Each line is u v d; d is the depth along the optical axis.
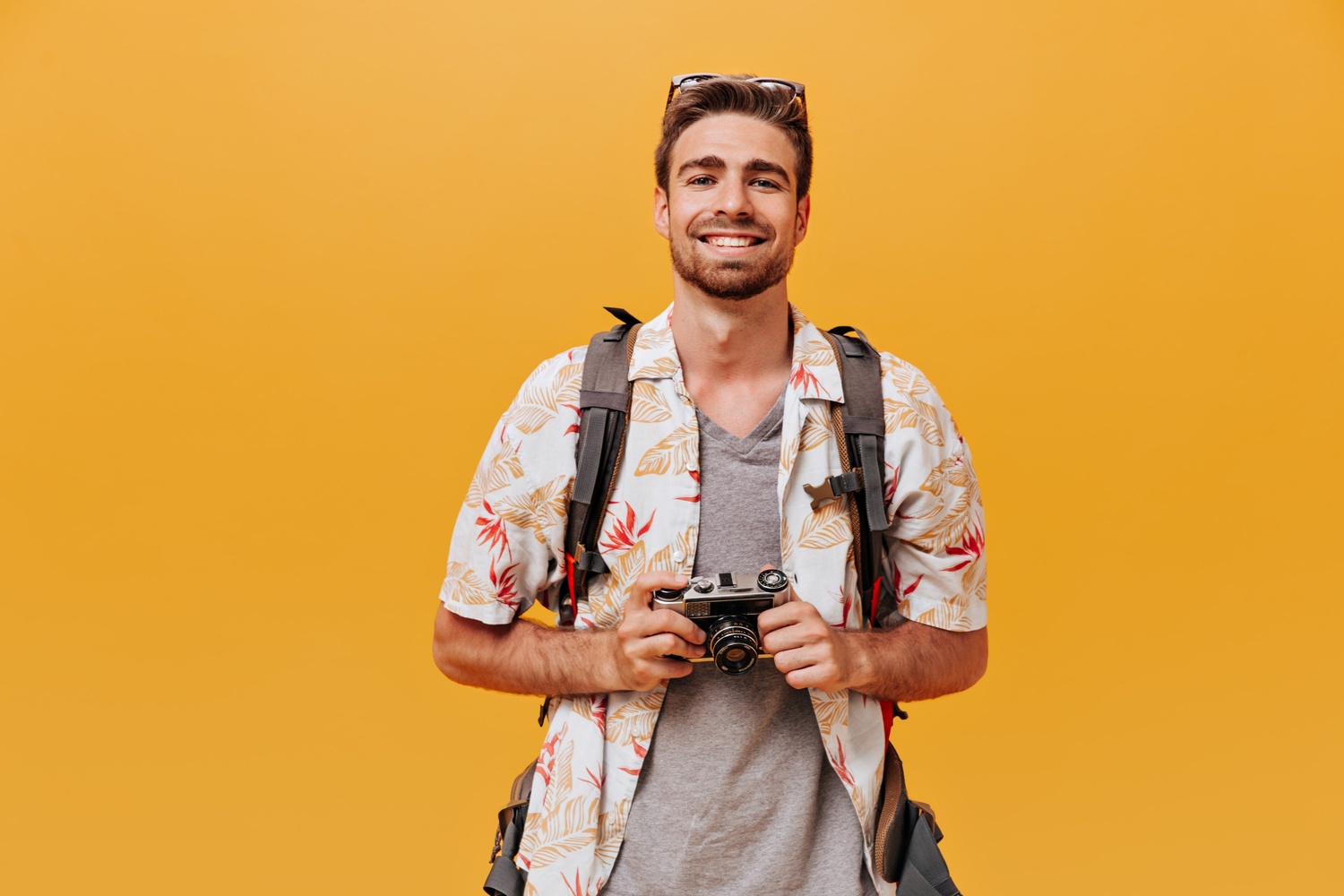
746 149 1.28
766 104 1.31
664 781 1.28
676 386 1.31
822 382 1.33
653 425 1.31
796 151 1.33
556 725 1.33
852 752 1.30
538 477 1.31
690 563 1.29
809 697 1.30
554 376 1.33
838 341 1.37
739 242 1.28
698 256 1.28
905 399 1.35
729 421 1.33
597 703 1.31
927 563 1.35
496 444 1.33
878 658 1.28
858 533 1.33
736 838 1.27
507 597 1.33
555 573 1.35
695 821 1.27
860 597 1.34
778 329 1.34
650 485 1.30
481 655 1.34
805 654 1.22
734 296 1.28
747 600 1.23
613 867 1.28
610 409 1.30
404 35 2.53
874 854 1.31
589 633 1.30
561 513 1.31
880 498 1.31
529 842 1.31
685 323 1.33
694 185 1.29
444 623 1.37
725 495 1.31
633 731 1.28
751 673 1.29
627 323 1.38
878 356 1.38
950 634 1.37
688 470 1.30
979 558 1.39
